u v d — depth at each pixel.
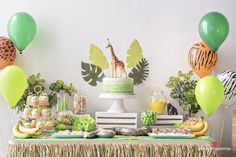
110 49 3.82
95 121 3.58
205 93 3.37
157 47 3.94
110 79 3.57
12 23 3.61
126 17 3.93
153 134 3.29
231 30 3.96
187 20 3.96
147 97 3.92
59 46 3.89
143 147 3.21
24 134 3.22
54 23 3.89
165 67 3.93
